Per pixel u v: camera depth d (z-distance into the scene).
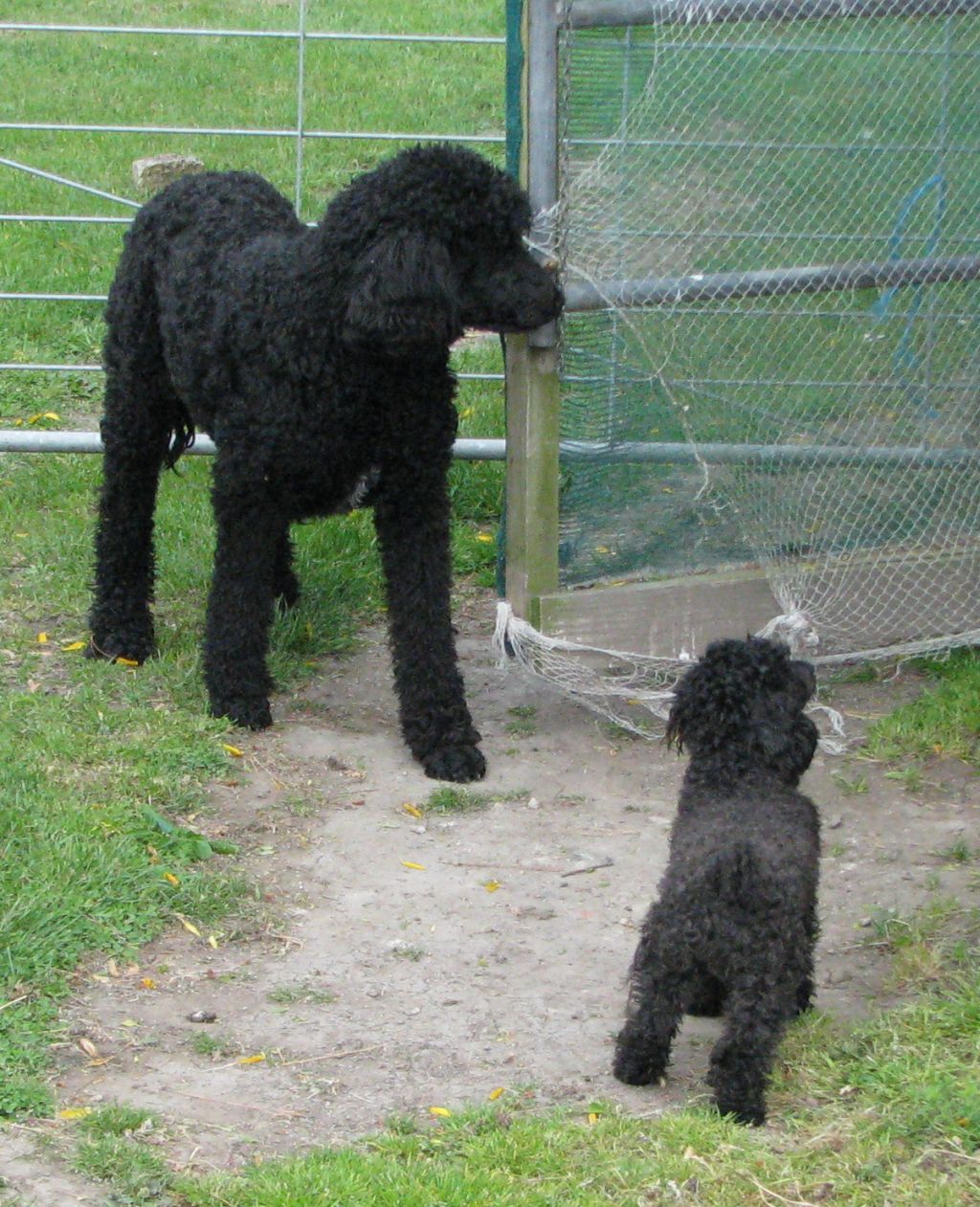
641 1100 3.80
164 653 4.69
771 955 3.75
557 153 4.33
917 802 4.35
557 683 4.50
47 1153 3.70
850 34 4.34
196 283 4.44
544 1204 3.64
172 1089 3.80
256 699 4.51
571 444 4.44
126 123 7.71
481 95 8.42
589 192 4.34
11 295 5.40
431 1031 3.91
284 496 4.42
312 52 9.08
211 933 4.05
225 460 4.40
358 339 4.22
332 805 4.34
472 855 4.24
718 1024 3.95
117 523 4.66
